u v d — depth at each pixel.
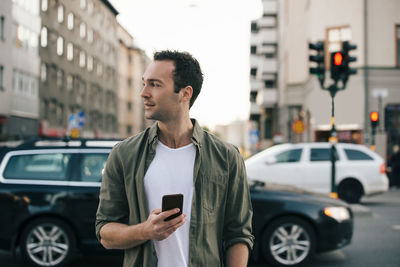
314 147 11.88
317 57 10.38
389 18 20.45
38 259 5.58
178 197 1.63
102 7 49.88
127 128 62.97
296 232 5.80
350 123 20.61
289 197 5.83
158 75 1.84
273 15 46.16
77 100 42.25
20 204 5.54
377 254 6.70
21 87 30.75
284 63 35.69
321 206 5.83
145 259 1.80
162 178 1.83
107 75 52.59
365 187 11.77
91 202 5.55
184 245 1.81
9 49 28.86
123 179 1.91
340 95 20.89
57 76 37.59
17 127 30.20
